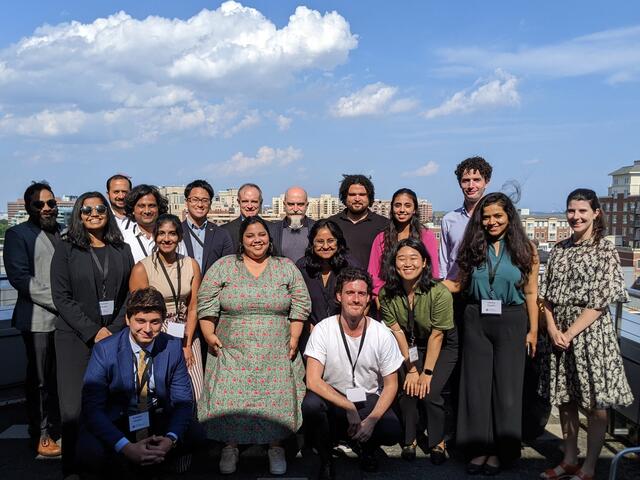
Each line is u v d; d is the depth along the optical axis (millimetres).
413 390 3541
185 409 2996
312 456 3672
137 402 2896
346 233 4543
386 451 3771
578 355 3148
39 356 3609
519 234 3295
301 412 3510
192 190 4227
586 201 3148
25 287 3506
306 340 3883
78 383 3271
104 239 3426
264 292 3498
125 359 2875
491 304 3303
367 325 3389
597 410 3166
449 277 4172
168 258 3635
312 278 3832
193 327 3705
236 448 3473
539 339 3670
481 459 3434
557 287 3258
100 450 2777
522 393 3461
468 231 3414
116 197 4309
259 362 3471
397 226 4117
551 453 3699
